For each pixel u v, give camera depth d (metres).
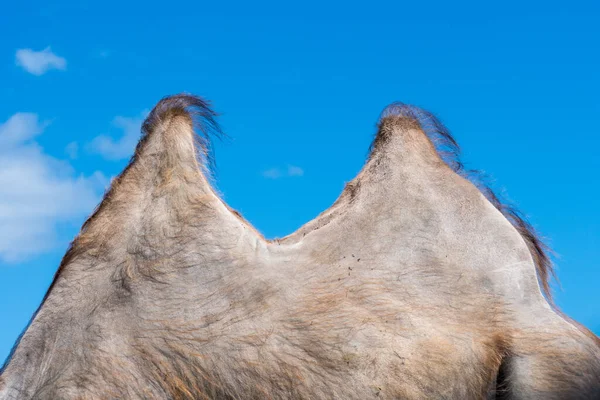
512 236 6.37
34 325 6.34
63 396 5.93
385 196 6.70
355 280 6.22
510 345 5.84
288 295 6.14
